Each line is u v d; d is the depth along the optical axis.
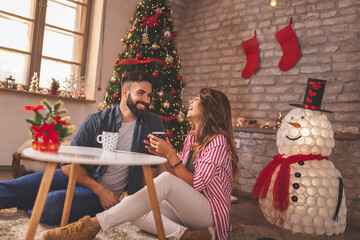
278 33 3.81
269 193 2.08
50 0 4.09
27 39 3.92
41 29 4.00
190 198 1.48
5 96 3.61
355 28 3.35
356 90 3.25
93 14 4.41
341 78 3.36
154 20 3.73
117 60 3.80
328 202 1.97
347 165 2.99
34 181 1.90
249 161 3.74
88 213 1.76
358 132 3.16
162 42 3.91
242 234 1.96
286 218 2.01
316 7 3.64
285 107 3.75
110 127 1.78
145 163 1.15
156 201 1.30
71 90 4.18
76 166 1.50
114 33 4.46
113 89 3.76
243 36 4.23
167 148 1.51
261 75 3.99
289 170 2.01
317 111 2.09
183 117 3.84
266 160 3.61
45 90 3.88
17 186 1.85
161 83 3.79
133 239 1.62
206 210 1.52
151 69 3.78
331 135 2.08
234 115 4.16
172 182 1.45
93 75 4.32
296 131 2.05
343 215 2.07
